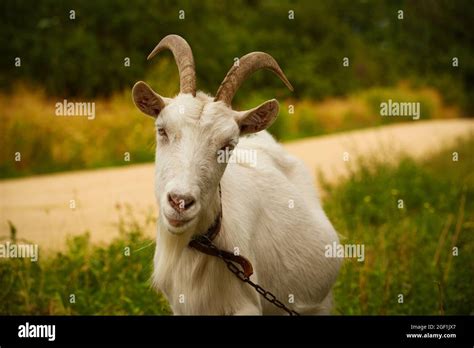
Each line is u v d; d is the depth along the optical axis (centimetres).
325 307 573
